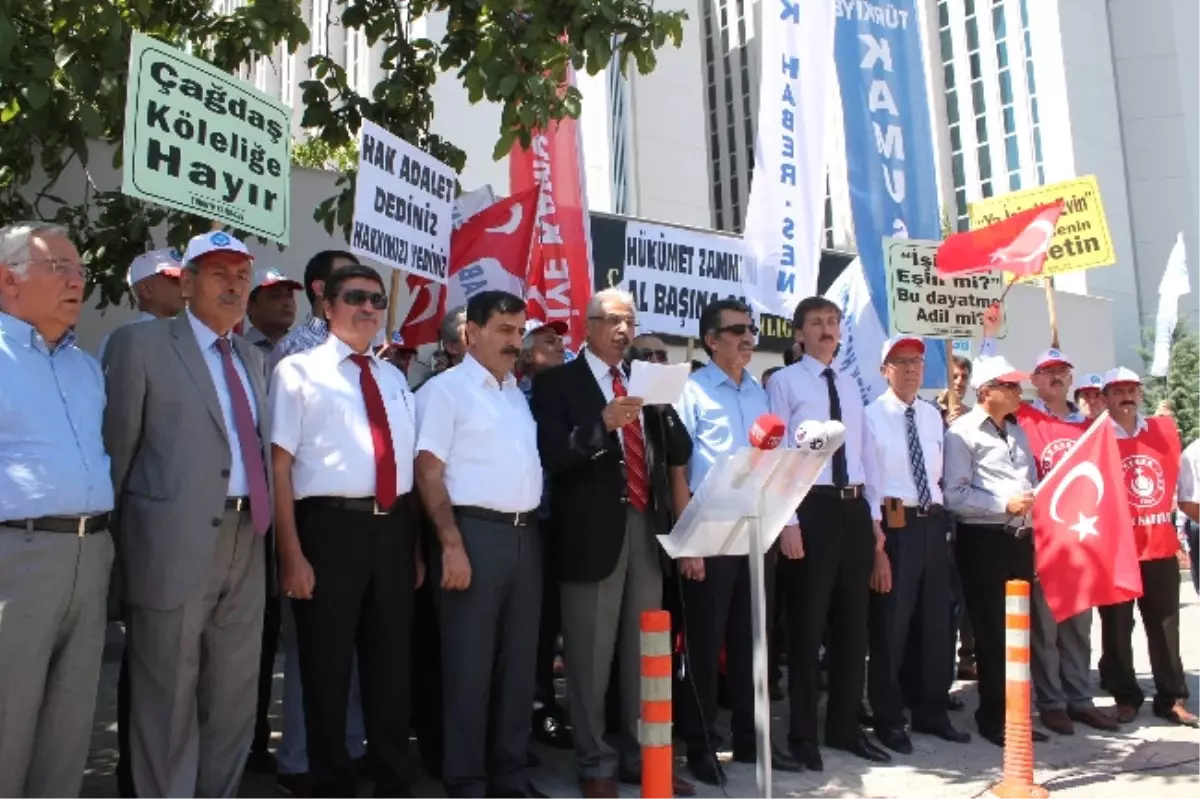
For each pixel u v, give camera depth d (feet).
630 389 12.94
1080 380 21.97
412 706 16.24
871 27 28.25
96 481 10.96
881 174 27.94
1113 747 18.19
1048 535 17.63
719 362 16.85
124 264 21.83
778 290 25.66
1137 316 110.73
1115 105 114.62
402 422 13.50
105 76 16.52
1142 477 20.35
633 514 14.82
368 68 58.65
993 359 19.43
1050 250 26.35
